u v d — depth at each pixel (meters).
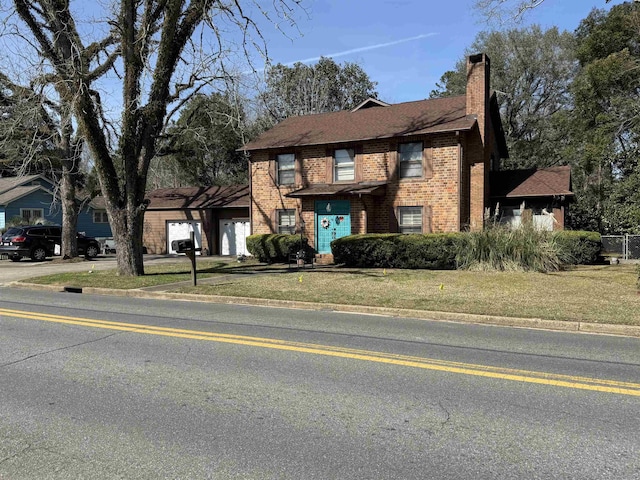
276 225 22.94
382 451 3.64
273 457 3.56
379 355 6.32
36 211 33.84
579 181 35.16
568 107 39.06
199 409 4.47
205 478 3.27
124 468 3.41
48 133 21.47
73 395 4.84
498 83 38.94
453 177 19.34
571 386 5.09
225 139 34.09
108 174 15.49
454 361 6.04
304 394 4.86
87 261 24.83
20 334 7.60
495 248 15.78
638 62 27.08
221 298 11.61
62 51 14.52
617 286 12.09
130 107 15.02
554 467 3.39
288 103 41.69
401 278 14.26
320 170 21.92
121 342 7.04
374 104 24.72
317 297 11.18
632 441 3.79
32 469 3.41
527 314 8.88
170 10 14.52
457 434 3.93
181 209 28.09
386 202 20.59
